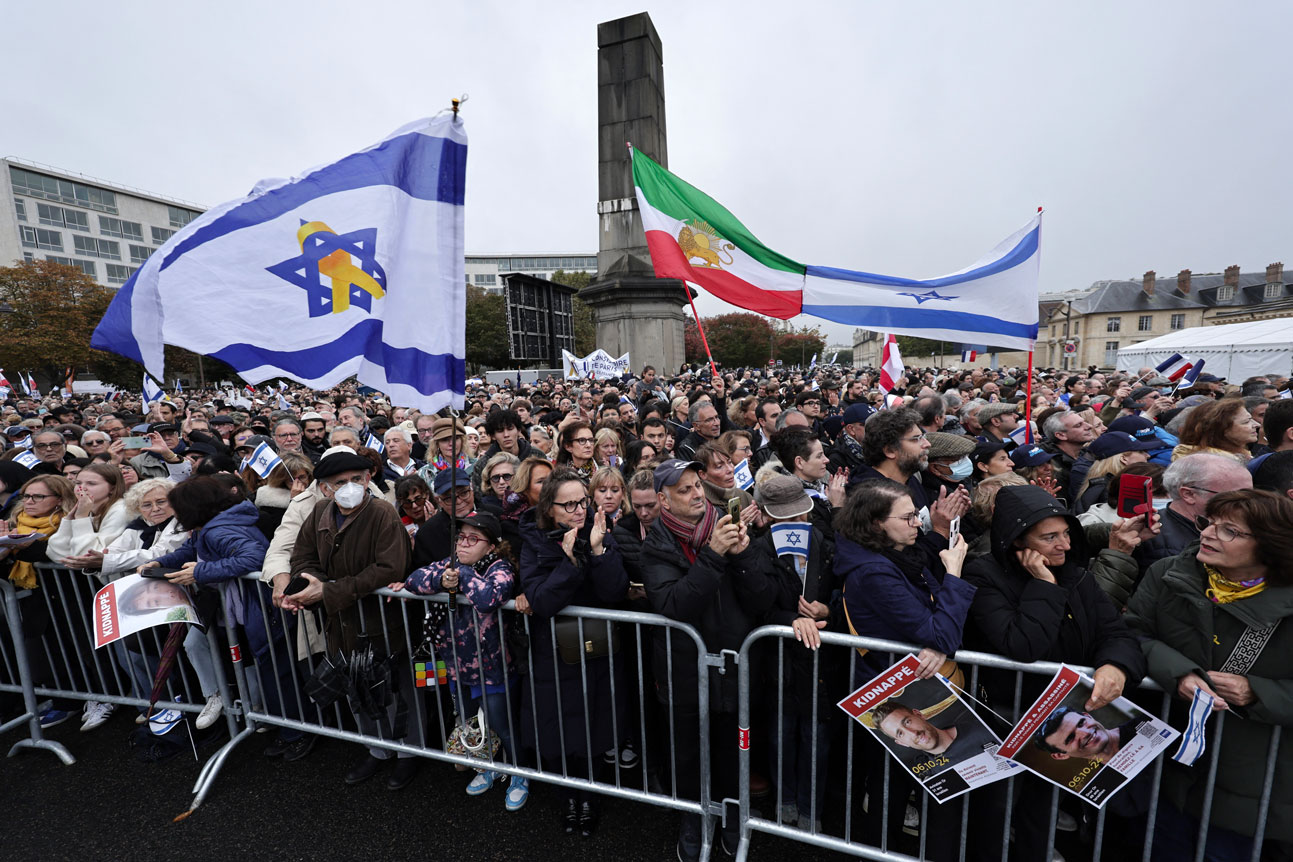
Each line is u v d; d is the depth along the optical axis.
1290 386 8.26
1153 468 2.76
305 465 3.63
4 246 56.84
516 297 27.38
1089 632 2.09
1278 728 1.86
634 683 2.99
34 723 3.25
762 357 69.88
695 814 2.53
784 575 2.54
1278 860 2.01
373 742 2.88
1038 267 4.19
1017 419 5.25
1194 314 61.41
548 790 2.91
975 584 2.17
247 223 2.61
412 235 2.72
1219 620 1.89
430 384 2.68
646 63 19.50
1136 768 1.97
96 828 2.73
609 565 2.53
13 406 13.90
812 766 2.33
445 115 2.75
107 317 2.52
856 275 4.71
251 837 2.65
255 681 3.32
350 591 2.71
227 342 2.55
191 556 3.18
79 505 3.38
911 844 2.53
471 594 2.61
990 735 2.07
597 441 4.88
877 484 2.29
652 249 5.09
